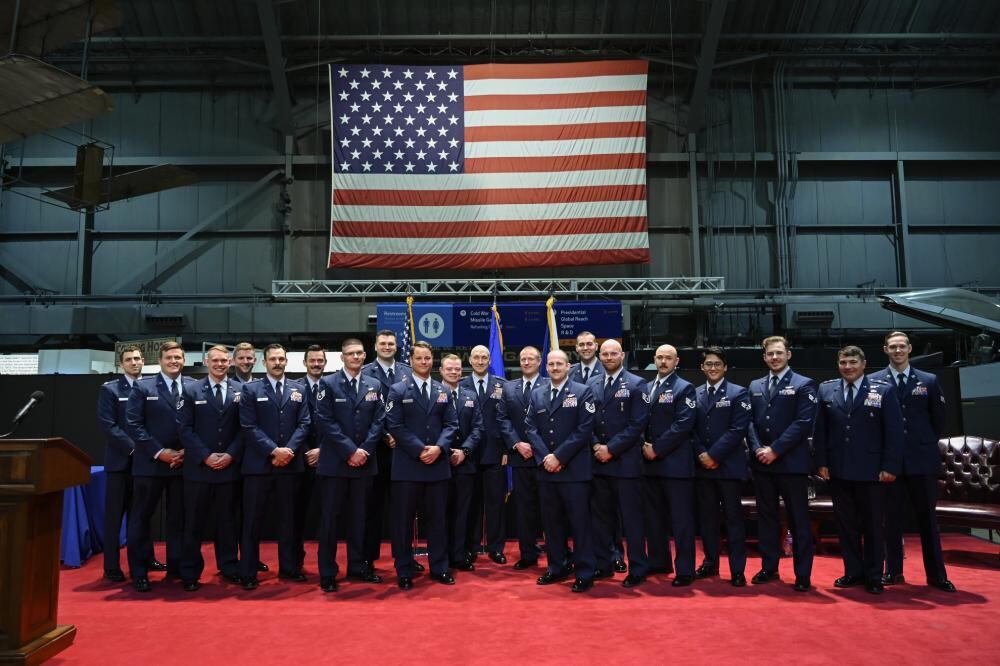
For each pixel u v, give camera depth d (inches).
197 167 611.2
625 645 132.3
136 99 613.6
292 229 605.0
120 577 193.3
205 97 617.9
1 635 116.8
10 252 599.5
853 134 627.5
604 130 553.6
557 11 590.2
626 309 553.3
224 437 187.9
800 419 177.3
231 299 596.7
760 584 182.1
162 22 582.6
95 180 409.1
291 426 191.5
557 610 157.5
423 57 608.7
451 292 556.7
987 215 627.2
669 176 621.3
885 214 625.3
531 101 556.7
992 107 634.2
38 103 339.6
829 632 139.9
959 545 246.7
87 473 134.6
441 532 188.2
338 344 600.1
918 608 158.2
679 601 165.0
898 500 183.6
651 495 198.1
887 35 595.8
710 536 192.2
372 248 542.3
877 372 189.0
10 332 553.0
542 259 544.4
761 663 122.2
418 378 189.5
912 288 601.6
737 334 607.2
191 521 182.4
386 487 217.5
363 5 580.4
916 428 181.5
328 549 180.9
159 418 190.1
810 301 575.2
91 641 136.9
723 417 187.2
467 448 198.8
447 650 130.0
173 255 603.2
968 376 339.3
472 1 582.6
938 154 621.9
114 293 586.6
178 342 200.5
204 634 141.4
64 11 344.2
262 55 604.1
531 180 549.6
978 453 238.1
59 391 282.2
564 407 181.9
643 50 612.1
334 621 150.0
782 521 231.3
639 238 544.7
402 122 552.4
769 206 621.0
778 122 620.4
